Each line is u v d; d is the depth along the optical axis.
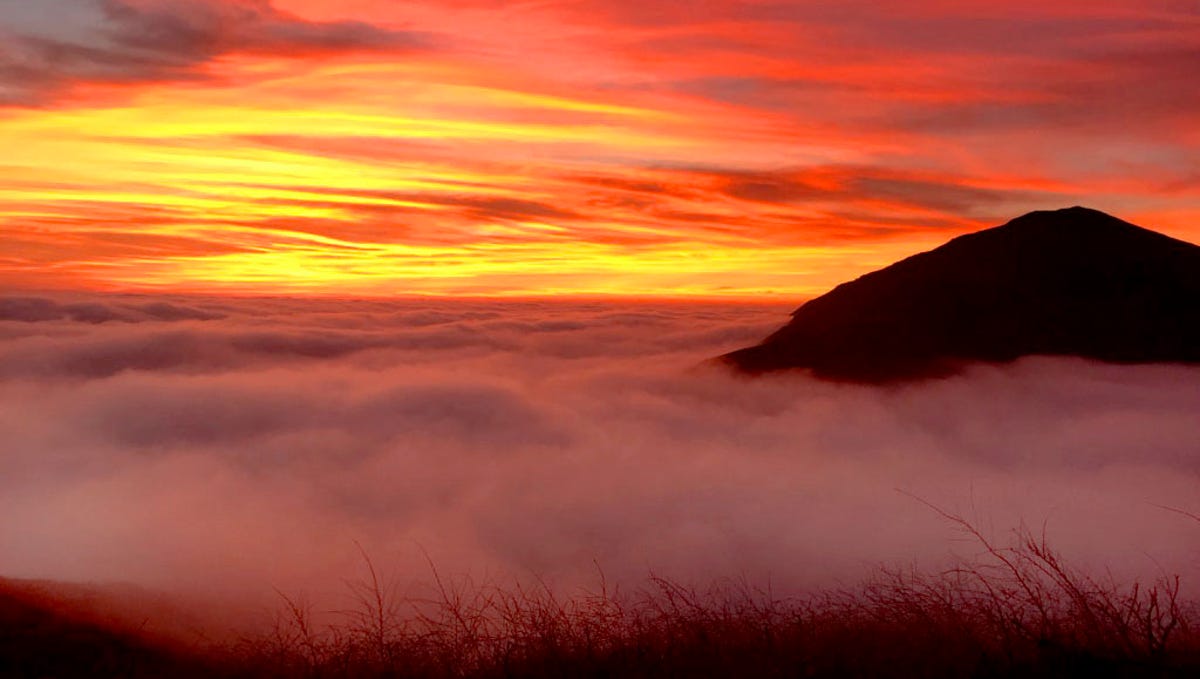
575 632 4.86
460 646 4.91
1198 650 3.96
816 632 4.66
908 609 4.71
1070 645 3.88
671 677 4.07
